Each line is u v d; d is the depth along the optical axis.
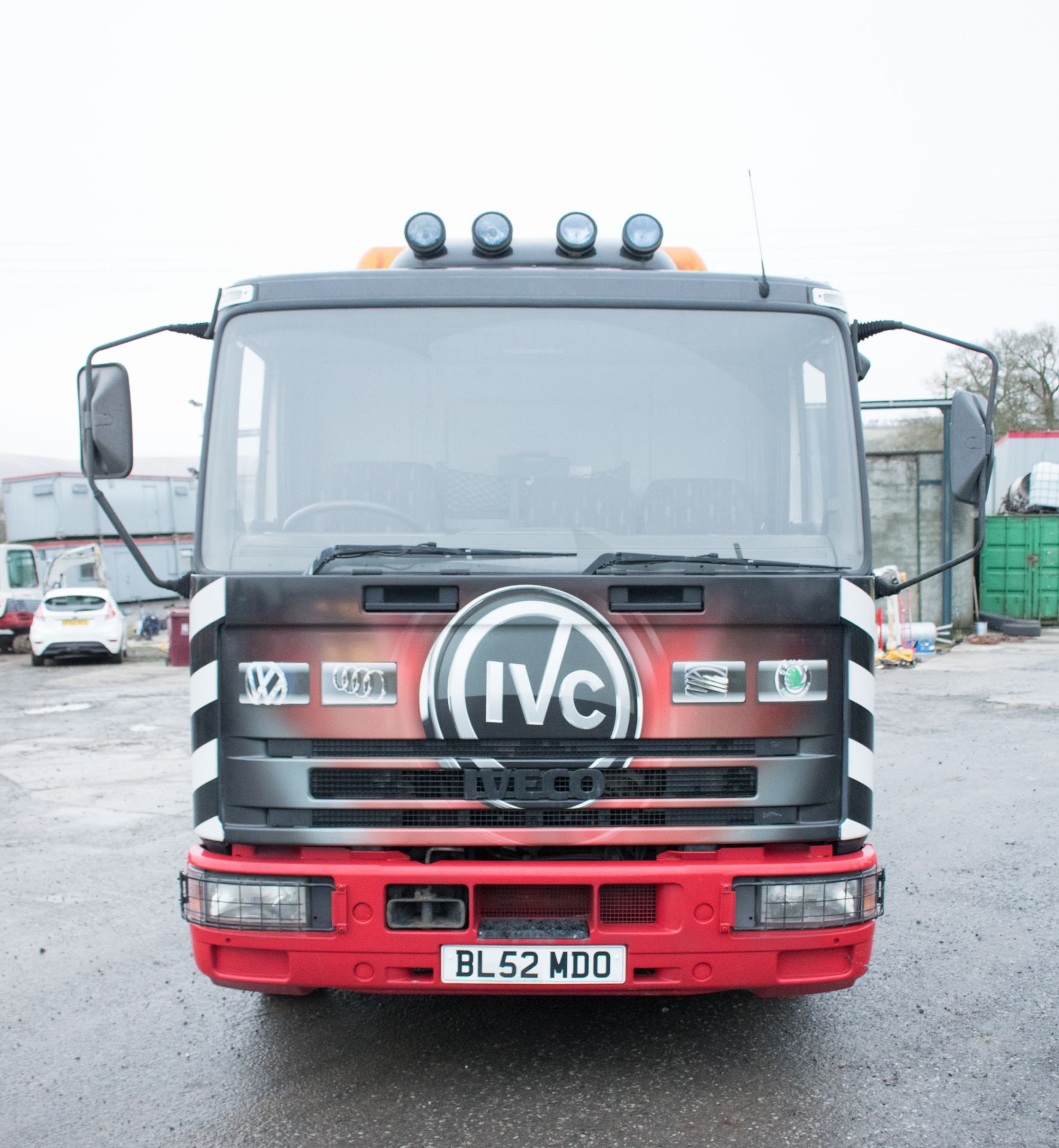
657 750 3.35
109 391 3.77
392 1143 3.31
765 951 3.35
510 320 3.77
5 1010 4.42
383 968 3.34
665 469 3.71
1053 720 11.22
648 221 4.20
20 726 12.77
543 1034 4.11
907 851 6.54
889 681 14.57
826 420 3.75
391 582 3.33
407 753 3.35
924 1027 4.12
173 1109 3.56
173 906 5.79
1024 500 23.56
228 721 3.42
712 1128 3.38
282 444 3.70
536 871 3.29
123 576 31.83
